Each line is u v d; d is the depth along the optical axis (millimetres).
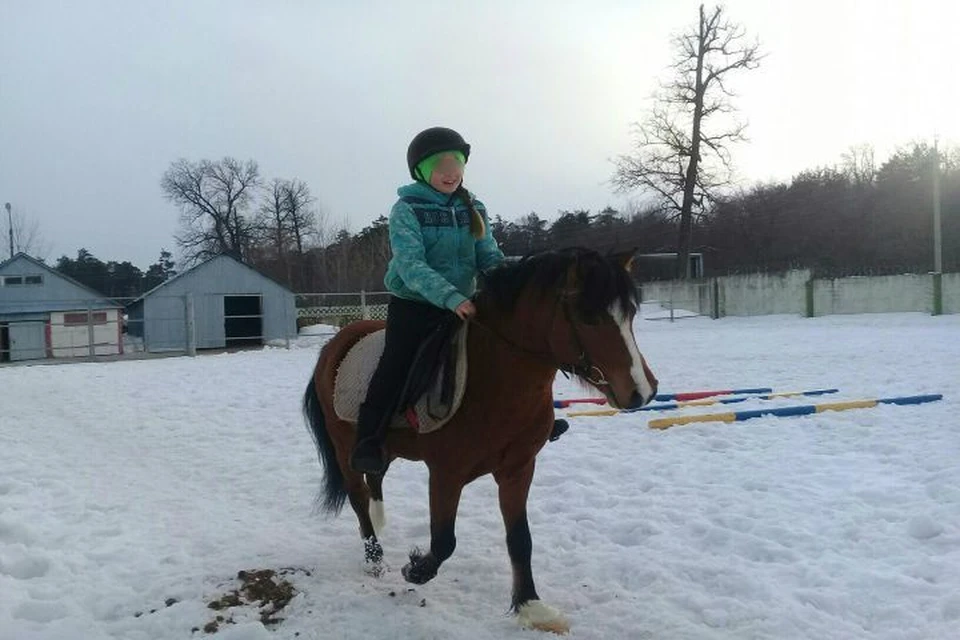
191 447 7910
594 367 3021
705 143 37625
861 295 28203
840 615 3561
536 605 3473
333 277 53156
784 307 30781
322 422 4523
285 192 63344
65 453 7676
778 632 3361
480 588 3973
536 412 3408
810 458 6516
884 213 49625
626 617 3557
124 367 17172
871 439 7133
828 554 4270
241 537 4867
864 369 12703
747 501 5301
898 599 3658
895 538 4430
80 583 4055
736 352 16750
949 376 11242
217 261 28750
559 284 3105
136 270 76438
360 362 4023
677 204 38719
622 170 38938
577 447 7238
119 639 3434
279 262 62188
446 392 3352
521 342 3258
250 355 21000
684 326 28406
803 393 10203
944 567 3955
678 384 12133
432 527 3520
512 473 3533
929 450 6547
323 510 4980
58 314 28047
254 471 6781
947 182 46344
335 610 3676
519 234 50969
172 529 5074
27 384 13719
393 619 3549
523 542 3557
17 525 4809
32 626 3520
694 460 6605
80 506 5586
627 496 5605
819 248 51625
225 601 3773
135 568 4293
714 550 4457
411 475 6473
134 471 6883
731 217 54156
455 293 3279
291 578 4078
